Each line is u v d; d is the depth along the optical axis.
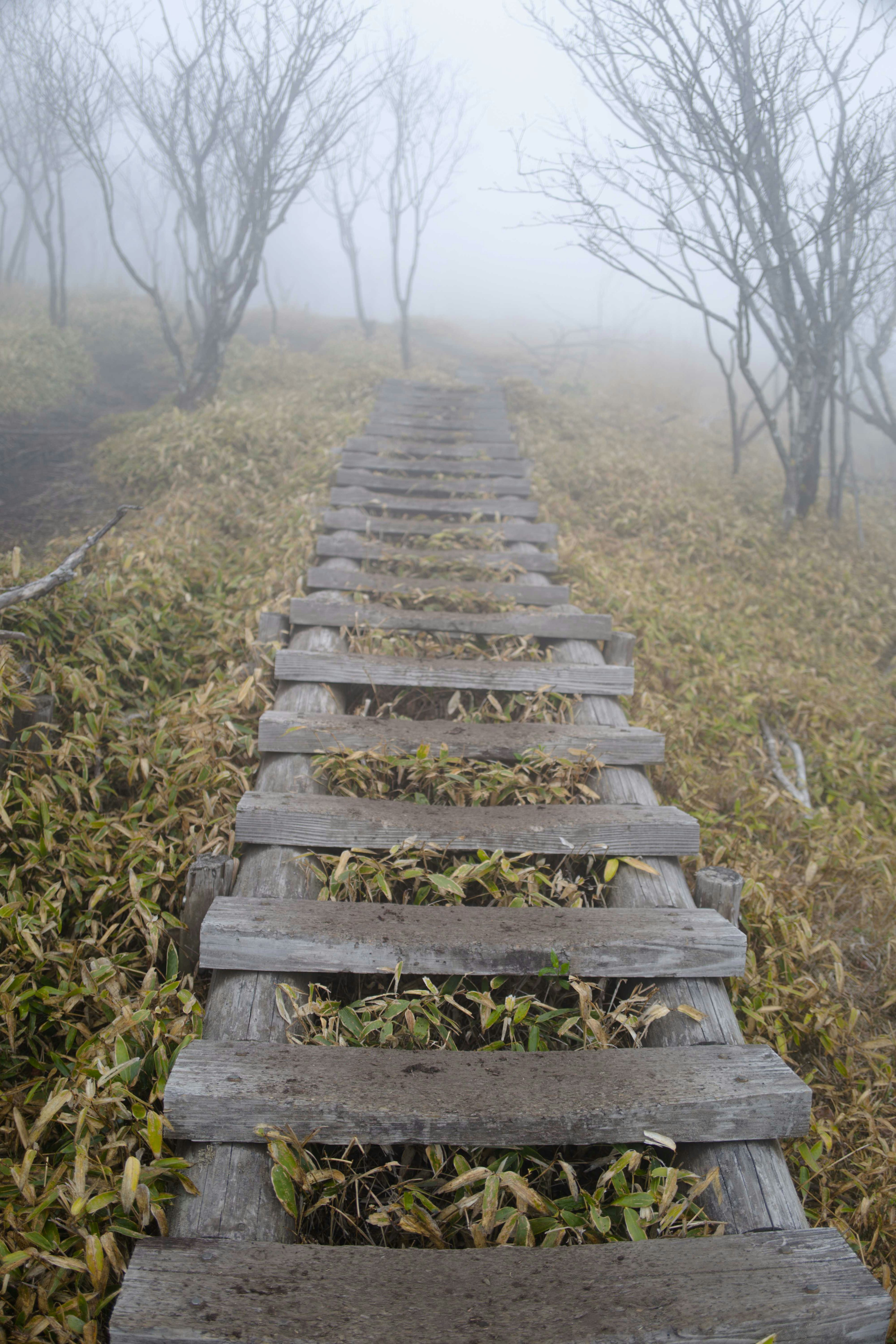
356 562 5.57
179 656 4.39
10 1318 1.69
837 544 7.76
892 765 4.65
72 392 9.88
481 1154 2.10
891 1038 2.86
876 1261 2.30
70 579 3.67
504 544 6.12
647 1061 2.21
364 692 4.11
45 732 3.36
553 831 3.00
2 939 2.59
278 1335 1.58
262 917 2.50
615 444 9.50
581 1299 1.69
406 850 2.88
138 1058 2.13
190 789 3.31
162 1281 1.66
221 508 6.34
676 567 6.81
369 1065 2.12
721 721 4.71
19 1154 2.10
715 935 2.58
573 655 4.43
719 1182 1.99
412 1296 1.68
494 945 2.48
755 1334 1.66
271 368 11.02
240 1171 1.93
